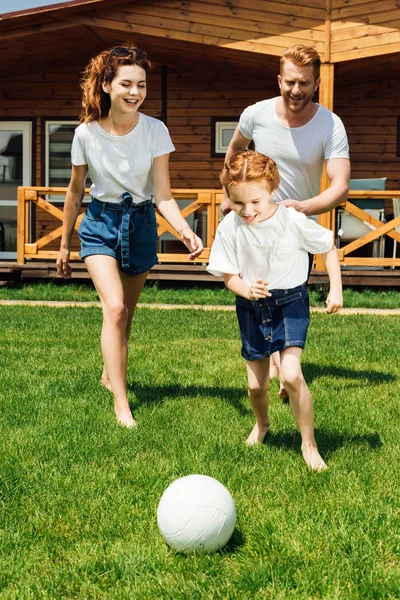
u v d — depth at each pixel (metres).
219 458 3.55
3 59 12.91
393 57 11.37
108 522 2.82
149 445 3.76
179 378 5.37
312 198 4.39
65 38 11.98
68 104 14.16
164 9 11.30
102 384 5.08
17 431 3.95
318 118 4.59
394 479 3.29
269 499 3.04
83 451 3.62
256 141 4.77
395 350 6.50
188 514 2.53
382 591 2.31
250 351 3.61
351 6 11.02
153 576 2.42
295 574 2.42
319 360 6.09
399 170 13.73
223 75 13.78
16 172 14.38
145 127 4.39
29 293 10.84
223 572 2.45
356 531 2.72
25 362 5.83
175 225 4.39
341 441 3.87
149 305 9.98
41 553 2.58
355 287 11.57
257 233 3.48
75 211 4.77
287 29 11.18
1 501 3.00
